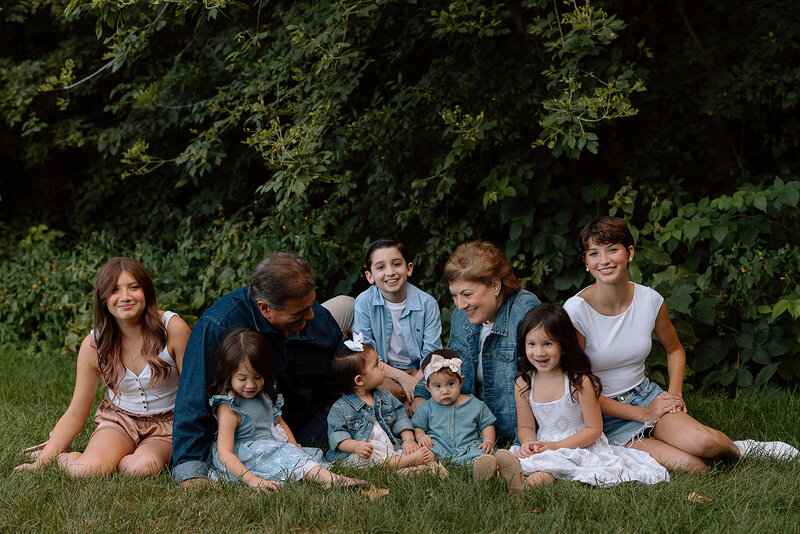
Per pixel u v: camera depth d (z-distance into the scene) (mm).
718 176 6203
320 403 4012
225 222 6977
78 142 8180
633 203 5297
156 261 6957
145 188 8680
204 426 3426
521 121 5426
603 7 4992
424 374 3809
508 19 5684
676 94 5992
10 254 8688
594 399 3473
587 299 3705
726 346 4852
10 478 3252
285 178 4621
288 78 5539
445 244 5727
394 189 5898
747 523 2725
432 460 3529
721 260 4824
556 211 5504
